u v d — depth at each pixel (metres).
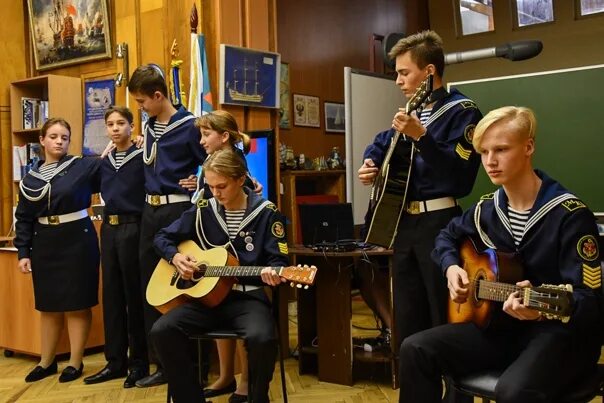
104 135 5.13
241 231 2.78
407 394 1.97
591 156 4.42
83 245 3.79
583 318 1.74
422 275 2.32
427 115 2.30
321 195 6.45
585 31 7.60
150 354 4.08
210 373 3.81
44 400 3.41
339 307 3.60
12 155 5.70
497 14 8.12
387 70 7.73
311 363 3.92
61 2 5.30
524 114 1.90
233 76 4.20
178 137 3.44
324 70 6.96
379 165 2.43
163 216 3.41
